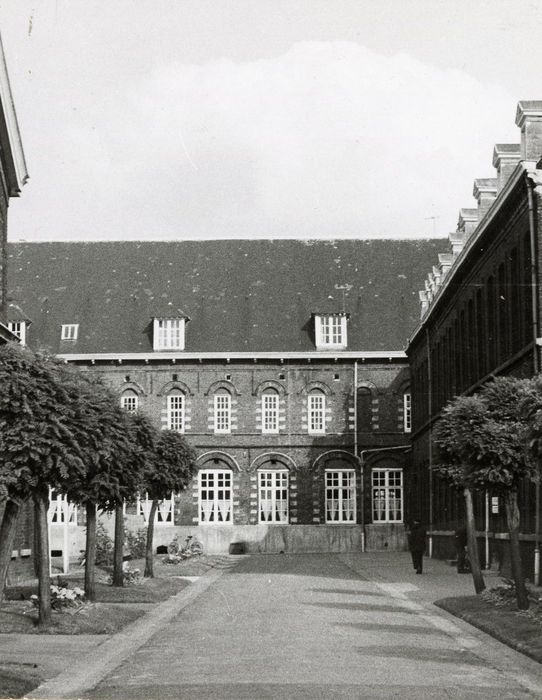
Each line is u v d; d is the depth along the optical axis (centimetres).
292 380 7625
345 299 7844
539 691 1588
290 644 2100
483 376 4559
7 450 2114
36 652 2067
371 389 7612
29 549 4097
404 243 8206
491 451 2642
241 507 7538
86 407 2259
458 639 2216
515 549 2638
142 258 8131
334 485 7581
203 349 7606
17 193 3900
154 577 4175
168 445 4231
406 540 7462
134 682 1684
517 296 3900
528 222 3634
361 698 1502
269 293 7906
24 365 2167
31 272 8038
